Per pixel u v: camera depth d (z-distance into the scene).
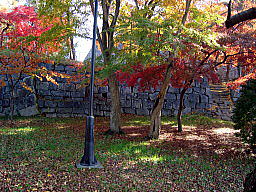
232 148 8.12
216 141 9.20
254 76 7.94
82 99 14.45
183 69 8.73
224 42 7.91
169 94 16.77
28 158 5.88
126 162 5.99
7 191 3.86
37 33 10.48
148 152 7.06
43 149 6.92
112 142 8.30
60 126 10.93
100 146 7.66
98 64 9.09
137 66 9.13
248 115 6.76
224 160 6.60
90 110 4.77
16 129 9.57
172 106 16.67
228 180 5.05
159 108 9.04
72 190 4.10
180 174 5.31
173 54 8.14
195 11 7.62
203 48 8.29
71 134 9.30
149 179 4.89
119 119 9.91
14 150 6.61
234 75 21.25
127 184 4.55
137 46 7.74
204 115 17.23
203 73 8.99
